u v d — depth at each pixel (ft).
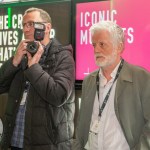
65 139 5.90
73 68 6.03
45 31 6.09
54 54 6.00
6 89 6.75
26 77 5.96
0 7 8.36
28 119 5.80
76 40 7.37
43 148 5.68
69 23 7.45
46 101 5.74
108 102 4.98
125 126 4.71
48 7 7.72
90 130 5.13
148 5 6.57
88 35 7.22
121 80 4.92
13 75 6.43
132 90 4.81
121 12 6.85
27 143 5.78
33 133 5.74
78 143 5.39
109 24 4.90
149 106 4.71
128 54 6.77
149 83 4.77
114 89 4.99
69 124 6.13
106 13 7.02
